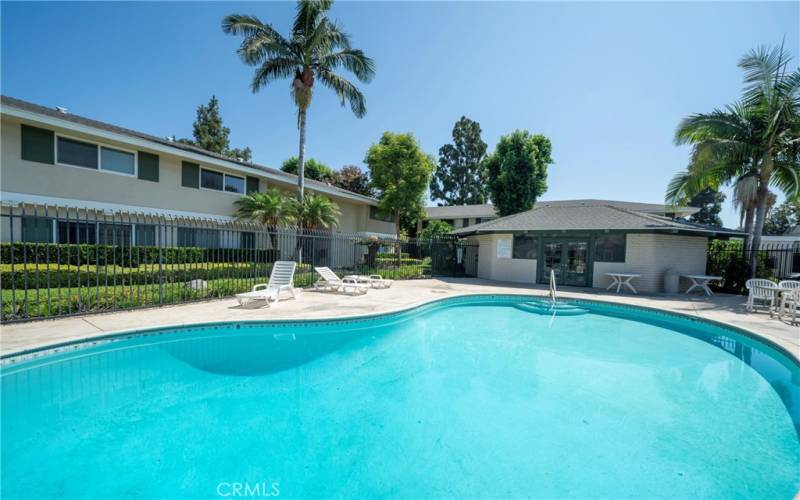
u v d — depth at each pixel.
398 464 3.09
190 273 10.25
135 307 7.59
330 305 9.02
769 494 2.74
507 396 4.58
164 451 3.18
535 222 15.86
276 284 9.93
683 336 7.74
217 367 5.32
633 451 3.34
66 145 10.80
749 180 12.37
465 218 32.19
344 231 23.52
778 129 12.02
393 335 7.52
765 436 3.63
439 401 4.39
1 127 9.59
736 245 15.24
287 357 5.88
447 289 13.23
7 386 4.49
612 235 13.97
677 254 13.77
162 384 4.66
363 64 16.30
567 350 6.68
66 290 8.12
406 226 32.50
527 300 11.71
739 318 8.18
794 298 7.89
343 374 5.22
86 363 5.34
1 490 2.62
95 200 11.40
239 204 15.81
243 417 3.85
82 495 2.62
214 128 42.94
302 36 15.76
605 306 10.66
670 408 4.27
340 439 3.46
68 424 3.59
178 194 13.65
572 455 3.26
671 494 2.72
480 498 2.67
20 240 9.95
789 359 5.55
